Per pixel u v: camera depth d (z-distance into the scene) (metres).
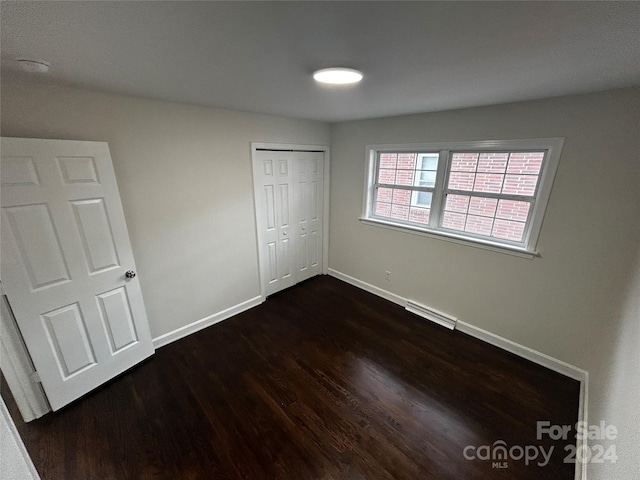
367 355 2.66
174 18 0.95
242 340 2.88
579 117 2.02
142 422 1.97
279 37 1.11
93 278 2.12
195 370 2.47
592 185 2.05
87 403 2.12
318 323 3.18
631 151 1.87
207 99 2.29
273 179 3.41
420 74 1.57
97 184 2.05
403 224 3.35
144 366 2.51
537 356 2.55
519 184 2.47
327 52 1.26
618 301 2.01
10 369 1.82
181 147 2.55
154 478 1.63
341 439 1.86
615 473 1.03
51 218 1.86
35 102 1.80
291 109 2.73
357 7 0.88
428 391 2.25
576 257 2.20
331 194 4.09
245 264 3.34
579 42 1.12
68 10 0.88
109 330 2.27
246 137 2.99
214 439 1.85
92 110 2.02
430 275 3.20
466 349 2.74
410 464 1.71
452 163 2.86
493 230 2.70
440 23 0.98
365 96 2.13
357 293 3.89
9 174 1.67
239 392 2.23
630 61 1.32
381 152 3.49
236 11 0.90
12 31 1.03
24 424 1.94
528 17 0.93
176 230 2.68
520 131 2.31
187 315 2.93
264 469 1.68
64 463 1.70
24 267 1.79
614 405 1.31
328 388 2.28
